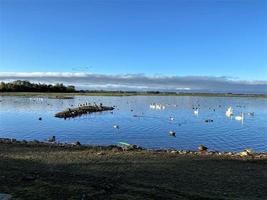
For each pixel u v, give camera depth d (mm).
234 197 14898
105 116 67062
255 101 159500
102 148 27547
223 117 68062
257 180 17875
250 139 39594
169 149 30188
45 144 29531
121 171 19203
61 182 14695
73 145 29281
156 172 19078
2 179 14883
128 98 168875
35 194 13148
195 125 53375
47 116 64812
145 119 61781
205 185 16719
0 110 77250
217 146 34625
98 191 13773
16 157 23016
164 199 13508
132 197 13398
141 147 31234
